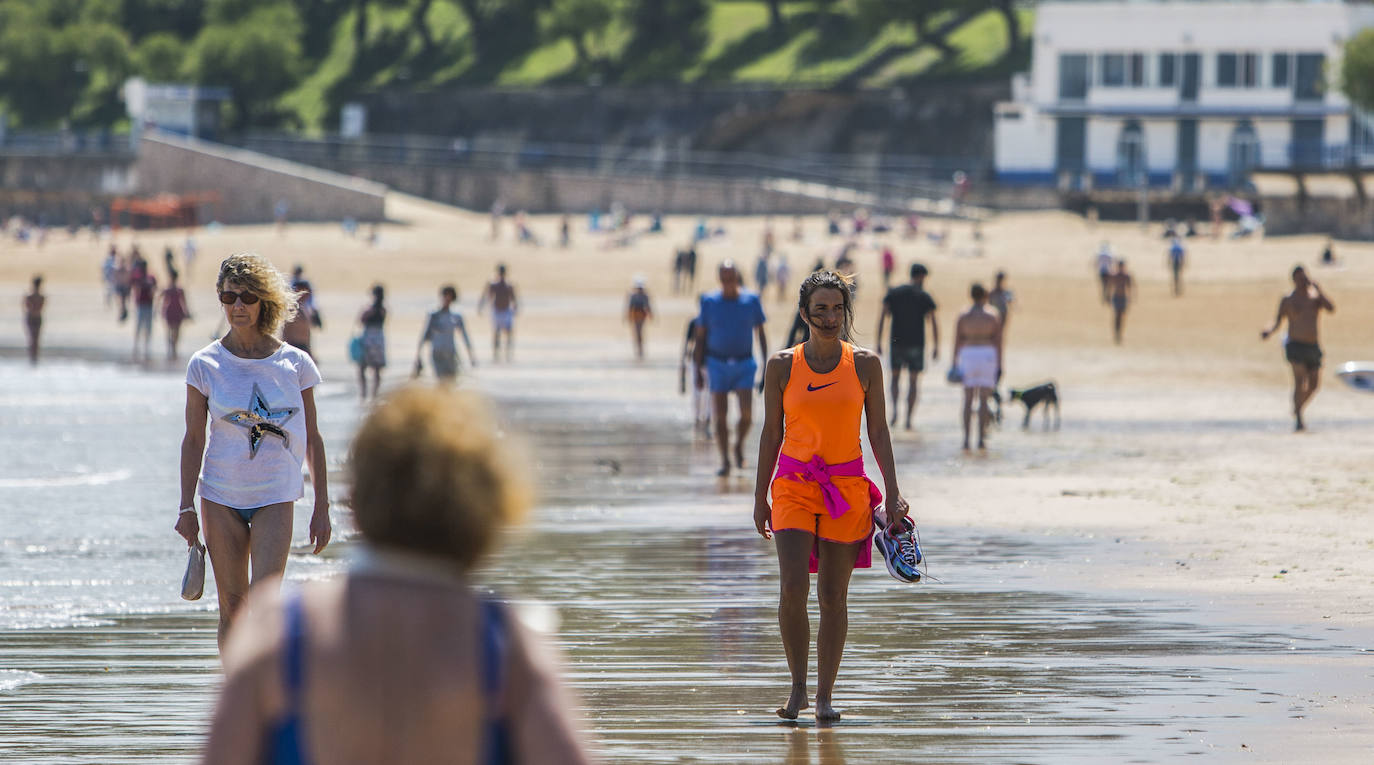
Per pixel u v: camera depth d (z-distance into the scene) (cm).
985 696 2609
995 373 6550
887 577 3791
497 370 11600
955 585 3653
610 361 12481
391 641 916
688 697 2622
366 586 936
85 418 8138
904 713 2498
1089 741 2308
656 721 2456
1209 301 17012
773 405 2455
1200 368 11156
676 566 3950
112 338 15675
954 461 6200
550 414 8400
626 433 7438
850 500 2425
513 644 932
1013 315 16338
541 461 6297
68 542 4319
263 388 2442
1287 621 3194
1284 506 4809
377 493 938
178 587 3659
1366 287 17238
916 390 7438
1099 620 3244
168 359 12888
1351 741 2283
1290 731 2347
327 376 11038
